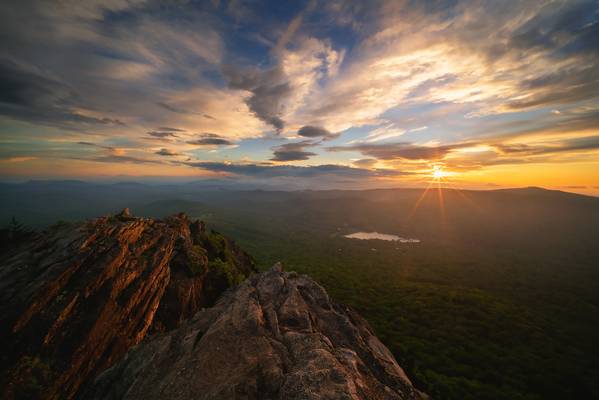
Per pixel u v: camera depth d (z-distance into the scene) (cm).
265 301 2112
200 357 1367
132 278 2900
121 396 1319
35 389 1767
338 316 1997
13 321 1942
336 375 1140
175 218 5281
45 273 2353
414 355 6462
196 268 3966
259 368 1264
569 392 5247
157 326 2977
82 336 2144
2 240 3128
